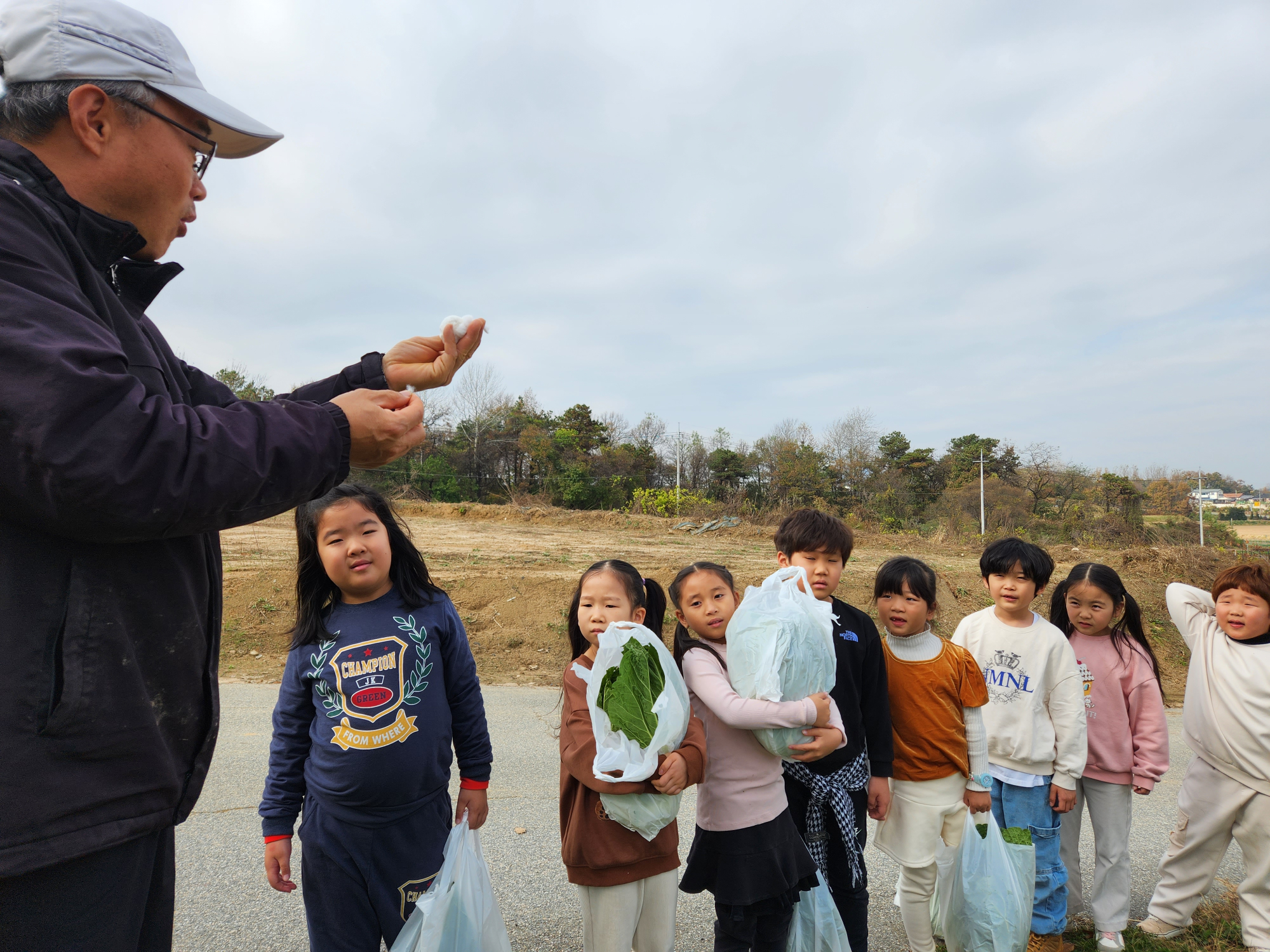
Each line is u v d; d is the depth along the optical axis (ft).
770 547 57.62
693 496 97.71
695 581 8.53
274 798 7.23
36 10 3.71
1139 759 10.55
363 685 6.92
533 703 21.49
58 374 2.96
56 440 2.91
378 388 5.27
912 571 9.67
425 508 69.21
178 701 3.87
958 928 9.05
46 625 3.27
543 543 50.75
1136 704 10.70
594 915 7.07
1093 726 10.78
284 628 26.45
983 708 10.66
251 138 4.56
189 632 3.87
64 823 3.31
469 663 7.95
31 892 3.29
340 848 6.78
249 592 28.71
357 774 6.75
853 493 132.16
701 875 7.91
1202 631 11.01
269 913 9.91
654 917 7.25
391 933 6.90
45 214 3.51
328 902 6.77
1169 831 14.69
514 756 16.80
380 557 7.25
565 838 7.33
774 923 7.64
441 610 7.70
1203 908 11.57
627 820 6.78
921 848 9.33
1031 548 10.61
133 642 3.57
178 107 4.09
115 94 3.77
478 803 7.86
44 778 3.25
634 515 80.74
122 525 3.11
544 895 10.81
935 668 9.48
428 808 7.13
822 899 8.14
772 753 7.48
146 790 3.67
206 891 10.40
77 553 3.34
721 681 7.69
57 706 3.28
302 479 3.56
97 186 3.87
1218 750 10.43
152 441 3.08
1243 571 10.54
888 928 10.62
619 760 6.55
